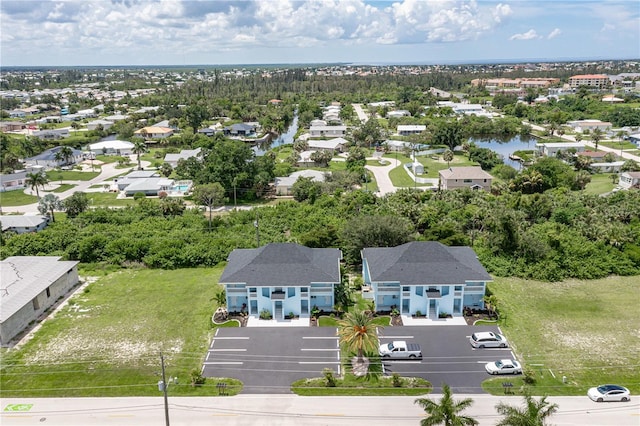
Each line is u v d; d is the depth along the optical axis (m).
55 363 48.50
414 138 165.88
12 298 55.53
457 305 57.81
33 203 109.12
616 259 69.19
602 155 135.75
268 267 56.88
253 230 83.75
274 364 47.84
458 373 46.06
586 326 54.50
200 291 63.91
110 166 146.25
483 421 39.41
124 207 103.25
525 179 110.06
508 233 70.75
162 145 179.62
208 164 110.19
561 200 94.31
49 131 188.12
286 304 56.22
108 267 71.94
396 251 60.06
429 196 101.12
